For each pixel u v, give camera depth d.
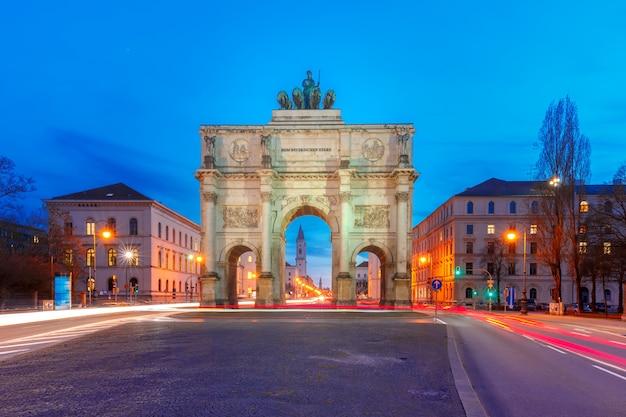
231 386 10.39
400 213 53.75
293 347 17.44
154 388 10.23
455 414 8.26
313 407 8.66
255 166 56.53
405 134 55.34
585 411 9.45
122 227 90.06
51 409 8.58
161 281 95.62
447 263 97.56
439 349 17.48
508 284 89.75
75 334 23.64
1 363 13.91
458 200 92.69
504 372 13.77
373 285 176.12
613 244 53.53
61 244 76.88
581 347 20.47
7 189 67.44
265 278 53.34
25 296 64.31
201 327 27.55
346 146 56.00
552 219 58.72
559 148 58.28
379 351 16.62
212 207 54.94
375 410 8.49
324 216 57.03
